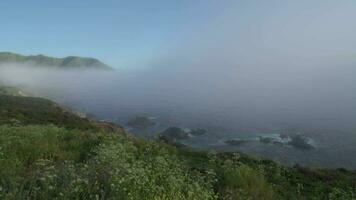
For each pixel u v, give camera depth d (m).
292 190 14.75
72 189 7.71
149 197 8.35
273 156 79.69
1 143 13.02
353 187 17.39
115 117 159.88
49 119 60.84
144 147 17.55
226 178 12.34
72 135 18.31
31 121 51.97
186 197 9.20
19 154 12.12
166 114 165.88
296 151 85.38
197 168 14.66
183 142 97.12
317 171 20.92
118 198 7.82
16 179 8.20
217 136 106.31
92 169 9.27
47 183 7.82
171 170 11.02
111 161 10.59
